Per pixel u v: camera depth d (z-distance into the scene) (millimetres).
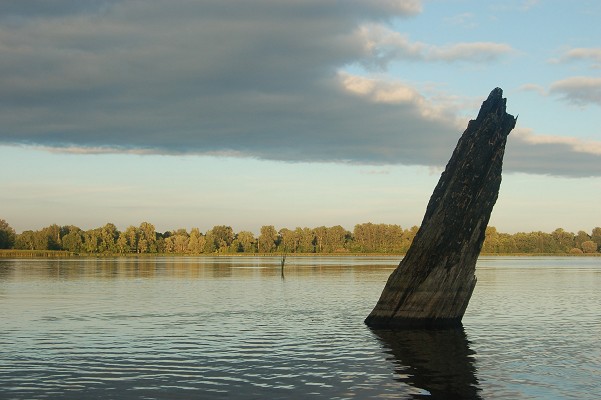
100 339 37750
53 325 43938
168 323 45344
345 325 44594
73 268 146625
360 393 25047
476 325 45188
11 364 30266
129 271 133125
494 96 45219
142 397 24297
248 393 24953
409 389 25719
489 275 124562
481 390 25625
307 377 27797
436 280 43875
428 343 36938
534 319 48750
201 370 29109
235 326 43906
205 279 104250
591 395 24953
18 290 77000
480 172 44156
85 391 25203
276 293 74375
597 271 144875
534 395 24906
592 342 37594
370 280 102000
